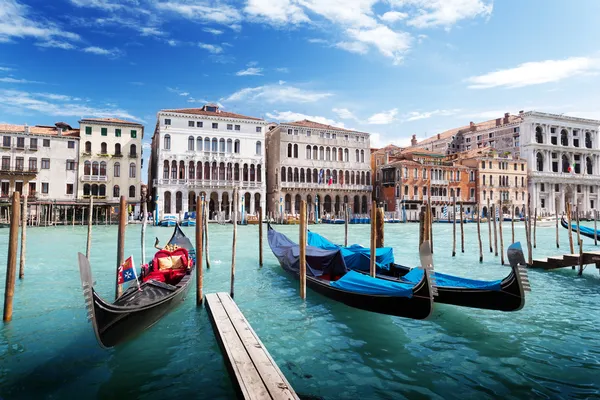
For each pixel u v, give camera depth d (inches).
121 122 1731.1
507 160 2347.4
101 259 640.4
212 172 1860.2
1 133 1556.3
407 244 979.9
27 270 533.0
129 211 1723.7
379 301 313.1
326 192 2042.3
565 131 2652.6
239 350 231.6
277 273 522.0
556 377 227.1
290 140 1972.2
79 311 343.0
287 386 188.4
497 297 303.7
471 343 279.0
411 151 2300.7
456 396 206.1
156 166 1974.7
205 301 349.4
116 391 209.2
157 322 306.2
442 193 2209.6
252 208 1911.9
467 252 786.8
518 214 2348.7
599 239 1061.8
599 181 2625.5
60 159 1648.6
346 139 2101.4
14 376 223.5
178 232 645.3
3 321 307.7
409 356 257.4
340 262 418.6
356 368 240.1
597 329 308.0
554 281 482.3
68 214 1653.5
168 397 203.5
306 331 303.1
